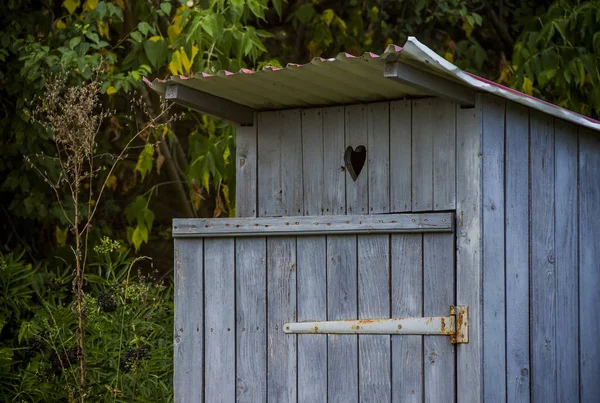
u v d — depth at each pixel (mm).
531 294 5406
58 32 9070
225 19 8570
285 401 5613
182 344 5910
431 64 4773
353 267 5469
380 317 5375
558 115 5398
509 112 5340
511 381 5258
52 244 9828
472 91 5176
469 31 9844
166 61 9148
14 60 9109
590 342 5789
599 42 8852
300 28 9938
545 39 9062
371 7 10023
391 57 4805
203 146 8484
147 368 7520
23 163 9211
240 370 5742
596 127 5598
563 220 5645
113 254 9336
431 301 5242
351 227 5457
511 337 5273
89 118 7066
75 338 7691
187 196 10164
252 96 5742
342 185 5668
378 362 5375
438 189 5305
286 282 5648
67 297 9312
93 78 8633
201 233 5855
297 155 5852
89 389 7082
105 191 9961
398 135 5480
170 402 7344
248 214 6020
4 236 9594
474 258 5125
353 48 9875
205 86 5656
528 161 5441
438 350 5215
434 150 5336
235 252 5793
